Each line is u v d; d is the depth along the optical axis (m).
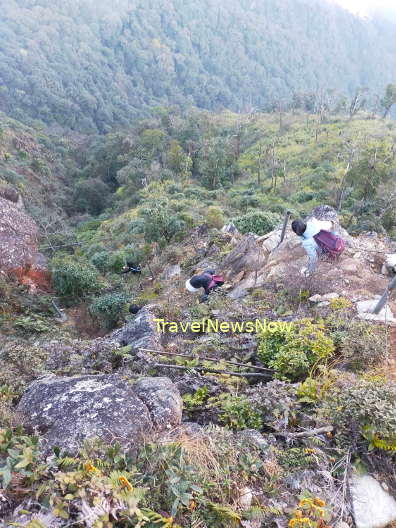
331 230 5.54
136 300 7.92
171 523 1.98
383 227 14.06
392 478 2.45
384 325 4.26
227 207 21.38
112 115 87.38
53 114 77.19
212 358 4.19
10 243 9.91
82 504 1.90
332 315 4.48
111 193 40.75
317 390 3.11
